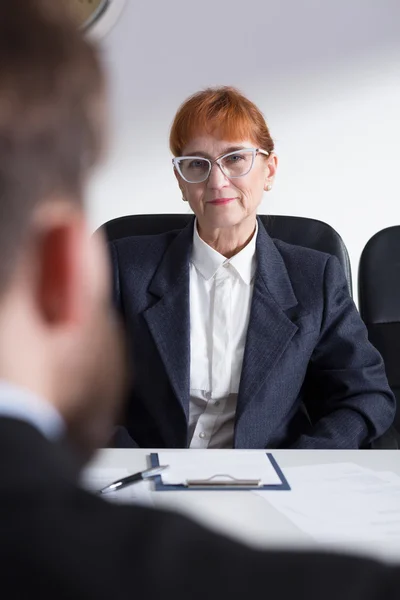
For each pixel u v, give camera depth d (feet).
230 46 10.57
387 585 0.80
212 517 3.58
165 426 5.69
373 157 10.82
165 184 10.77
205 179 5.91
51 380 0.92
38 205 0.86
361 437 5.70
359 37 10.61
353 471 4.22
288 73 10.64
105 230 6.91
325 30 10.59
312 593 0.77
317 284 6.07
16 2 0.88
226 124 5.84
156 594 0.74
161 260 6.15
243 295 5.93
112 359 0.99
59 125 0.88
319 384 6.15
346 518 3.59
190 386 5.77
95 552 0.76
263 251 6.06
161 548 0.78
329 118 10.73
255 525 3.50
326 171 10.82
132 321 5.91
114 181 10.74
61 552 0.76
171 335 5.78
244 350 5.74
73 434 0.96
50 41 0.88
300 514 3.63
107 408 1.00
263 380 5.63
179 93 10.63
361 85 10.69
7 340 0.88
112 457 4.39
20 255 0.85
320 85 10.67
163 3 10.45
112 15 10.36
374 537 3.39
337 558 0.83
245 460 4.33
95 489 3.87
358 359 5.99
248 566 0.79
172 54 10.55
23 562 0.75
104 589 0.74
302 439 5.50
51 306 0.88
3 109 0.86
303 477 4.12
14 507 0.79
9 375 0.88
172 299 5.89
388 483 4.04
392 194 10.87
